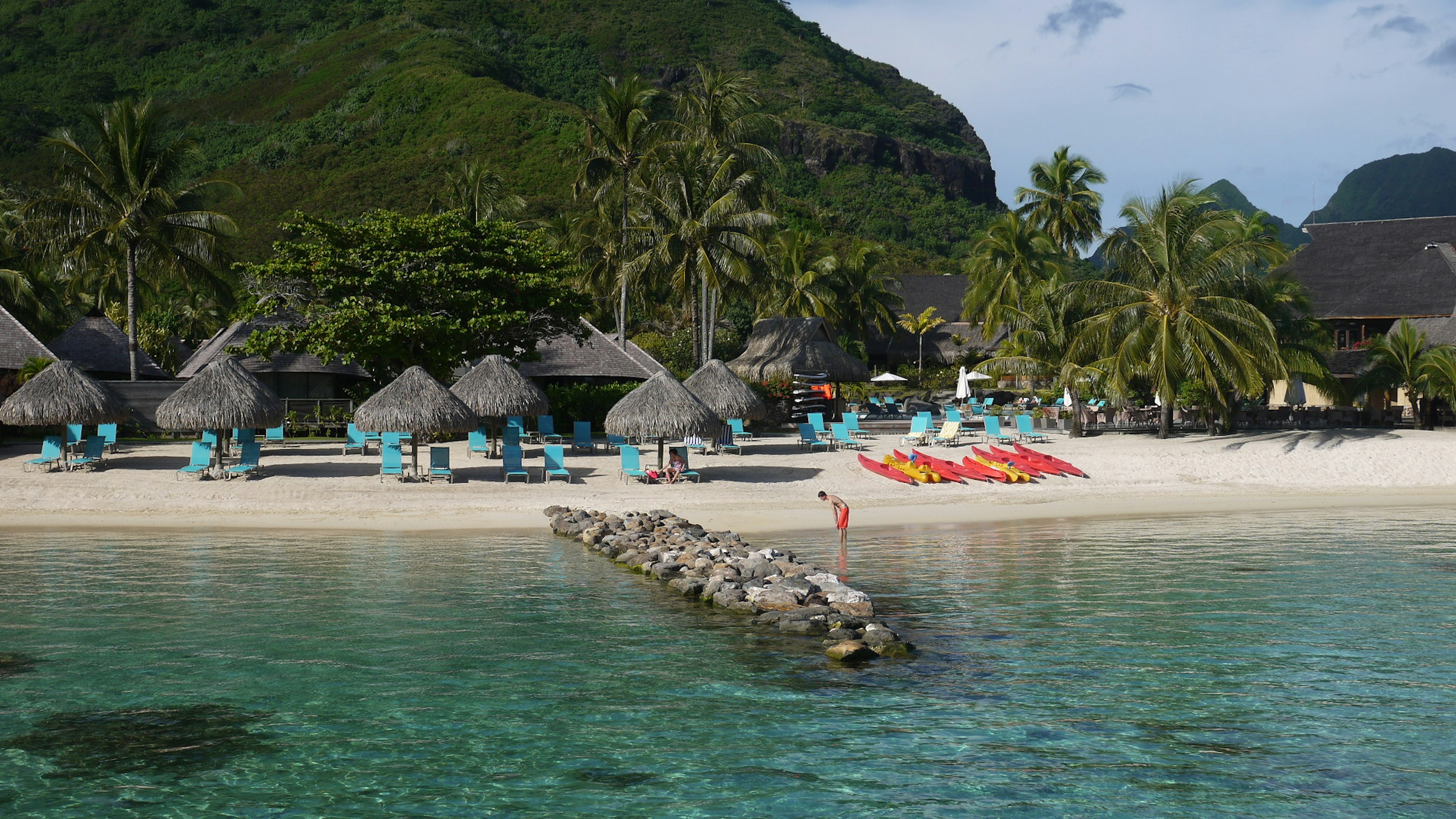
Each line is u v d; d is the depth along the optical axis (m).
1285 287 37.69
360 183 102.50
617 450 32.41
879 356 78.12
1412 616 12.95
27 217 41.12
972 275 65.31
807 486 26.14
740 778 7.98
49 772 8.14
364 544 18.83
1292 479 29.05
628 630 12.39
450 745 8.66
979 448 33.50
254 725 9.13
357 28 164.38
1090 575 15.77
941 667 10.77
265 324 41.28
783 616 12.59
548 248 48.50
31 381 26.34
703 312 45.19
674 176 43.72
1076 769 8.10
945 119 183.00
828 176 139.12
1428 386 37.72
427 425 24.88
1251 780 7.89
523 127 109.62
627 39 174.38
